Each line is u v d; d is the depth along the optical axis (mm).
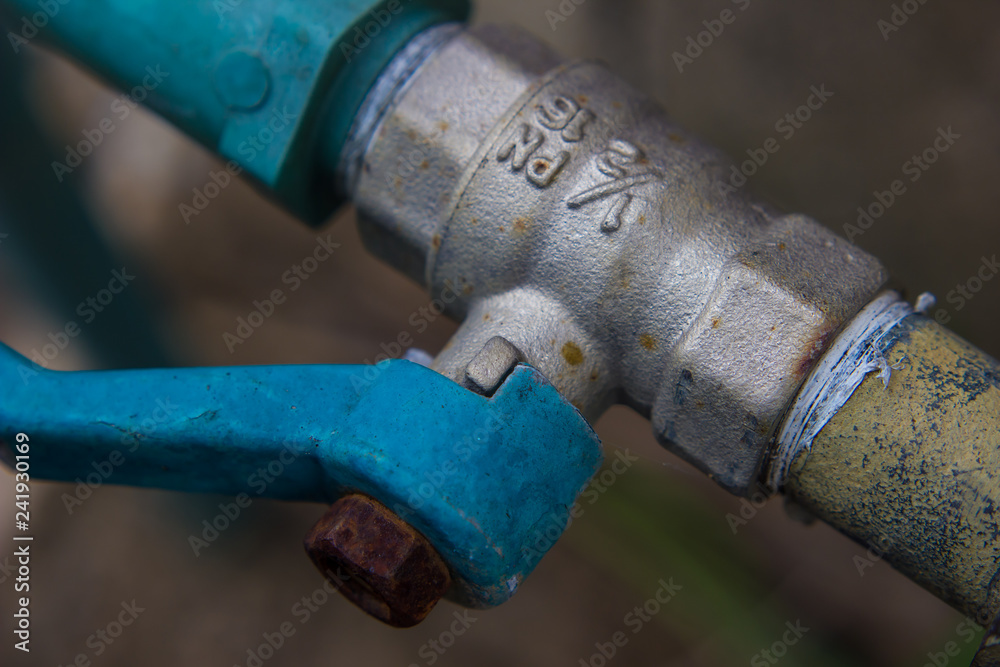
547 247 179
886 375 171
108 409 178
